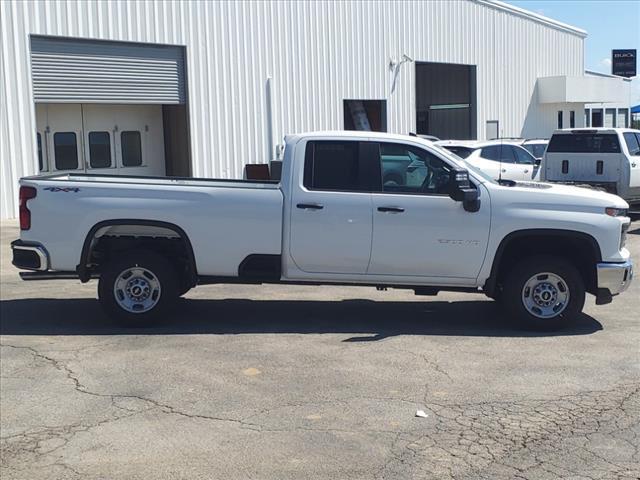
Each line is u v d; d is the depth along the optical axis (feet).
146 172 69.31
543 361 22.16
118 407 18.76
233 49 70.13
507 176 59.72
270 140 73.72
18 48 55.36
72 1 58.44
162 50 65.36
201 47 67.72
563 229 25.07
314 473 14.98
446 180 25.46
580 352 23.08
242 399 19.17
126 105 67.46
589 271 25.89
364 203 25.27
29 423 17.83
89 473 15.16
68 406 18.88
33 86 56.70
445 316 28.12
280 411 18.31
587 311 29.01
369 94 84.28
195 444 16.47
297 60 75.97
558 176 52.11
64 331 25.99
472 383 20.24
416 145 25.63
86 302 30.94
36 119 60.54
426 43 91.56
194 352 23.27
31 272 26.04
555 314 25.50
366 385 20.12
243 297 31.71
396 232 25.29
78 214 25.38
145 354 23.12
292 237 25.45
